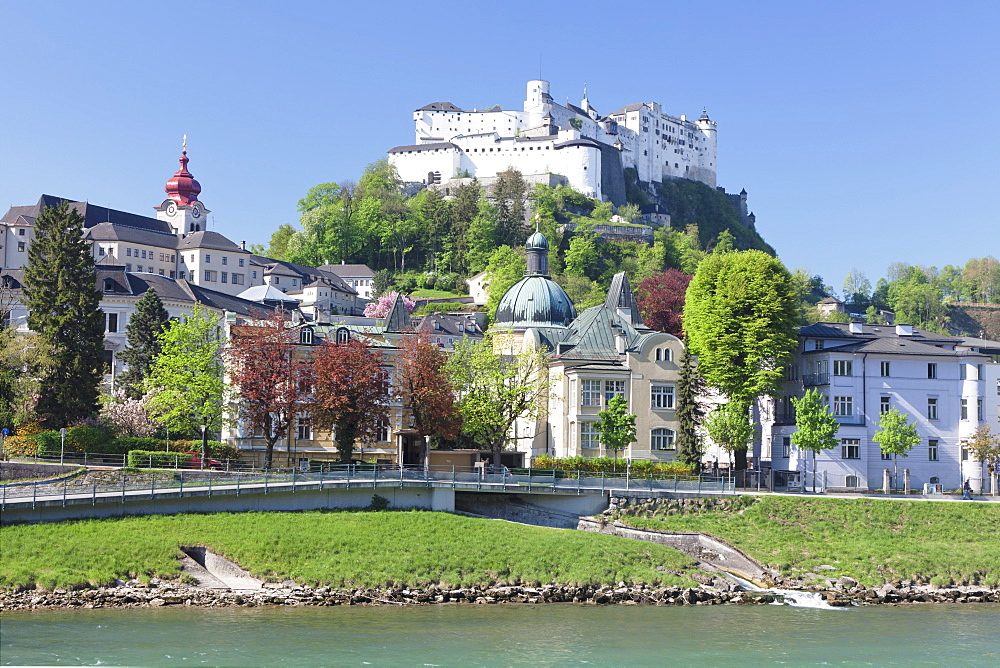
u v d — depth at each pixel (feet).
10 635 217.56
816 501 335.67
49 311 396.16
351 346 364.17
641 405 399.44
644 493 335.88
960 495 363.97
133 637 219.41
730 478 361.92
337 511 307.78
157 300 458.50
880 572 292.81
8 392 380.58
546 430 421.59
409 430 404.57
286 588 264.11
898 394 402.52
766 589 284.20
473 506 335.06
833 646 228.43
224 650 212.43
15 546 263.49
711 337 404.57
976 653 224.94
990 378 413.18
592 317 444.14
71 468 336.49
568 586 274.77
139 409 402.72
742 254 424.05
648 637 232.94
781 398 418.51
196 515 291.58
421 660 210.79
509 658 214.07
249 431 395.14
